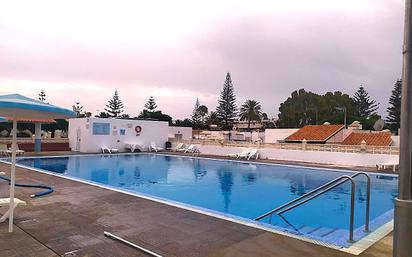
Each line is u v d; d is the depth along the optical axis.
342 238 5.68
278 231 5.59
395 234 2.17
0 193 8.64
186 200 11.29
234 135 48.19
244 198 11.66
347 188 13.38
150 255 4.43
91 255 4.41
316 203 10.69
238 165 20.34
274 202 11.04
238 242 5.00
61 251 4.54
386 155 17.92
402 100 2.16
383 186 13.67
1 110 5.11
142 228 5.68
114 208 7.09
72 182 10.57
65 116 5.60
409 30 2.13
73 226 5.75
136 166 19.92
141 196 8.37
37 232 5.37
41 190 9.14
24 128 38.75
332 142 31.62
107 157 24.05
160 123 31.08
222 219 6.29
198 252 4.57
